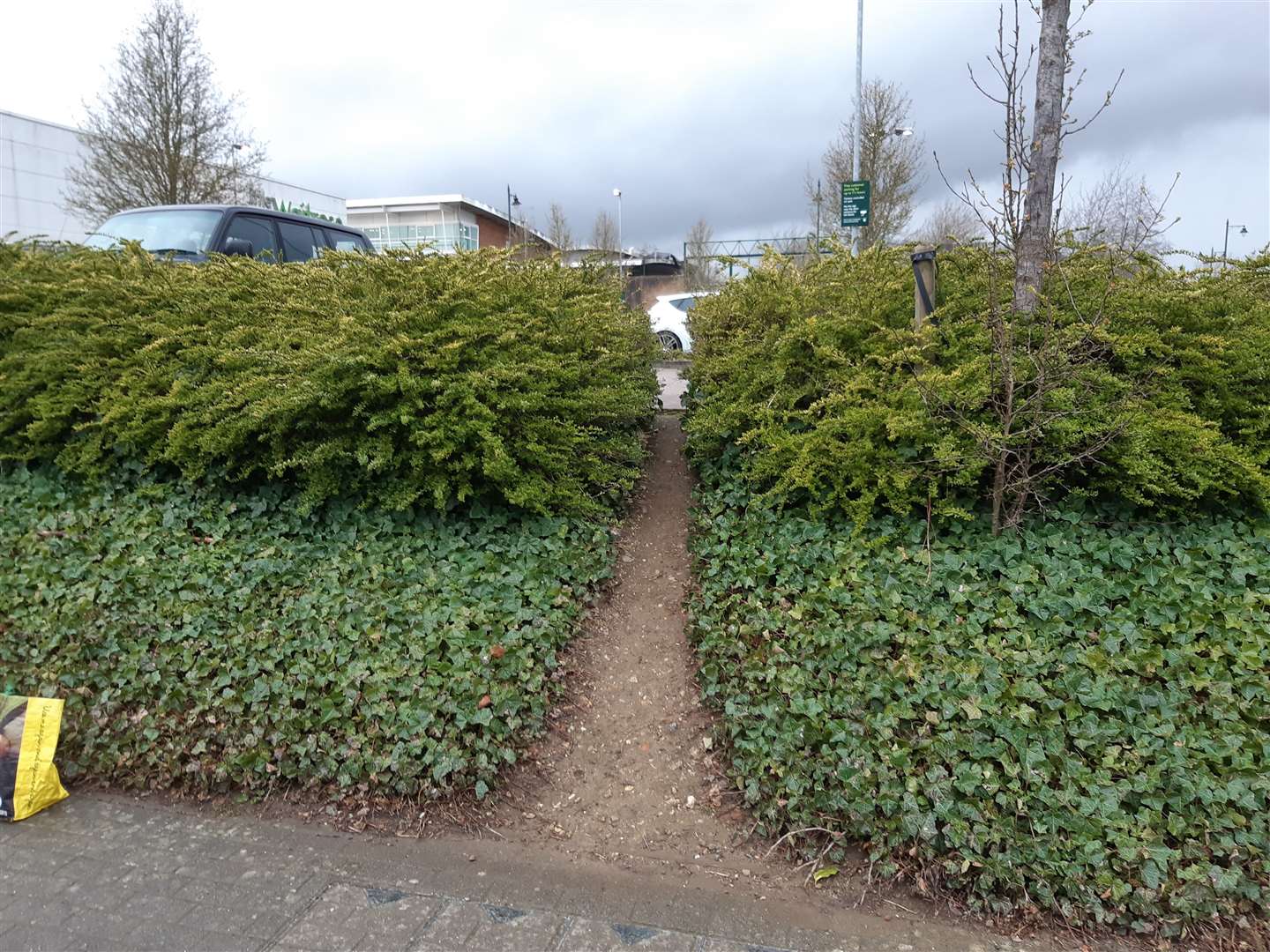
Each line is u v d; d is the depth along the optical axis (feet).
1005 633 12.85
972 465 14.51
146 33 56.18
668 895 10.59
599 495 19.24
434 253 20.48
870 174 65.31
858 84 58.39
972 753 11.03
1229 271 18.30
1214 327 17.19
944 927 10.07
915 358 16.28
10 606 15.55
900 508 14.93
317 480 16.28
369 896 10.40
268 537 16.29
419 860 11.12
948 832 10.43
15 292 20.26
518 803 12.31
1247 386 16.38
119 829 11.86
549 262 23.25
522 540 16.16
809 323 17.57
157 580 15.12
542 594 14.94
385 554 15.65
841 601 13.74
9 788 12.06
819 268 21.35
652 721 13.89
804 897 10.56
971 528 15.07
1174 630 12.71
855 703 11.95
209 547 16.01
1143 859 10.02
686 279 77.41
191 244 25.31
